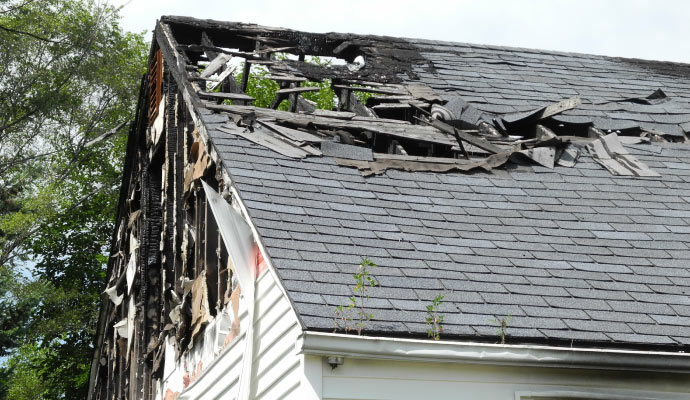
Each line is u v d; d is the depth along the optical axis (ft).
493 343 77.25
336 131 117.80
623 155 118.73
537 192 107.34
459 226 96.07
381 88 136.46
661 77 154.81
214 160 113.91
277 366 87.35
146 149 183.21
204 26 154.10
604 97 140.87
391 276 83.20
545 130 124.26
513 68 149.59
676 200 109.19
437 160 111.24
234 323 107.24
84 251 344.08
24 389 278.46
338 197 97.19
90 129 362.33
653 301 86.33
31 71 349.61
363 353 73.67
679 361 79.00
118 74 365.40
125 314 198.18
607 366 78.18
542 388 80.02
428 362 76.95
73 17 367.04
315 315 74.54
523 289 85.10
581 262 91.86
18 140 344.49
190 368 130.21
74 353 312.29
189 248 137.90
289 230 87.25
